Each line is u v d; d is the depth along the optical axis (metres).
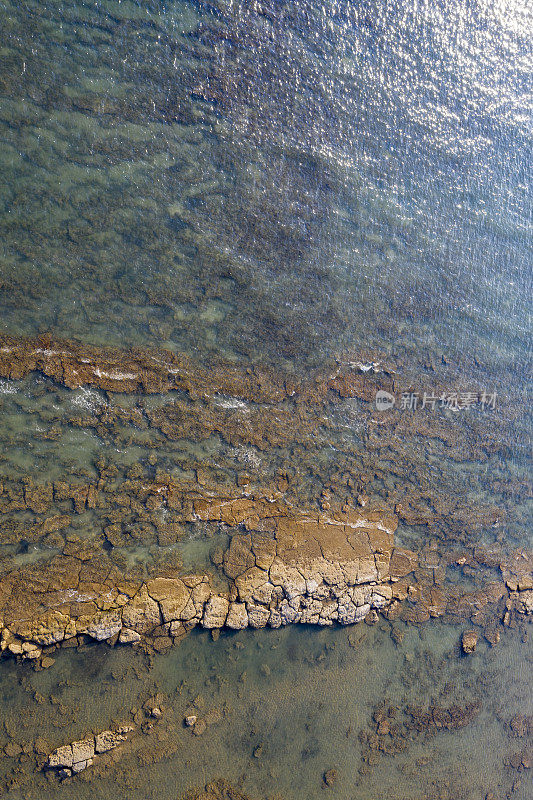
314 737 6.61
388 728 6.92
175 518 6.41
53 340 6.12
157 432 6.45
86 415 6.22
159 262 6.50
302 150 7.03
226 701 6.32
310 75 7.08
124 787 5.88
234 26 6.73
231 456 6.66
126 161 6.39
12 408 5.98
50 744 5.70
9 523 5.87
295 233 6.99
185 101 6.58
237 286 6.77
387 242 7.40
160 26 6.48
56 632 5.78
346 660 6.84
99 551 6.12
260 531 6.65
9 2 5.95
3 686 5.64
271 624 6.50
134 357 6.40
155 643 6.15
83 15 6.22
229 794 6.21
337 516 6.96
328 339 7.09
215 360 6.68
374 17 7.40
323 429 7.04
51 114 6.12
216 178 6.70
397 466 7.31
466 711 7.33
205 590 6.36
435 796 7.01
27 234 6.05
